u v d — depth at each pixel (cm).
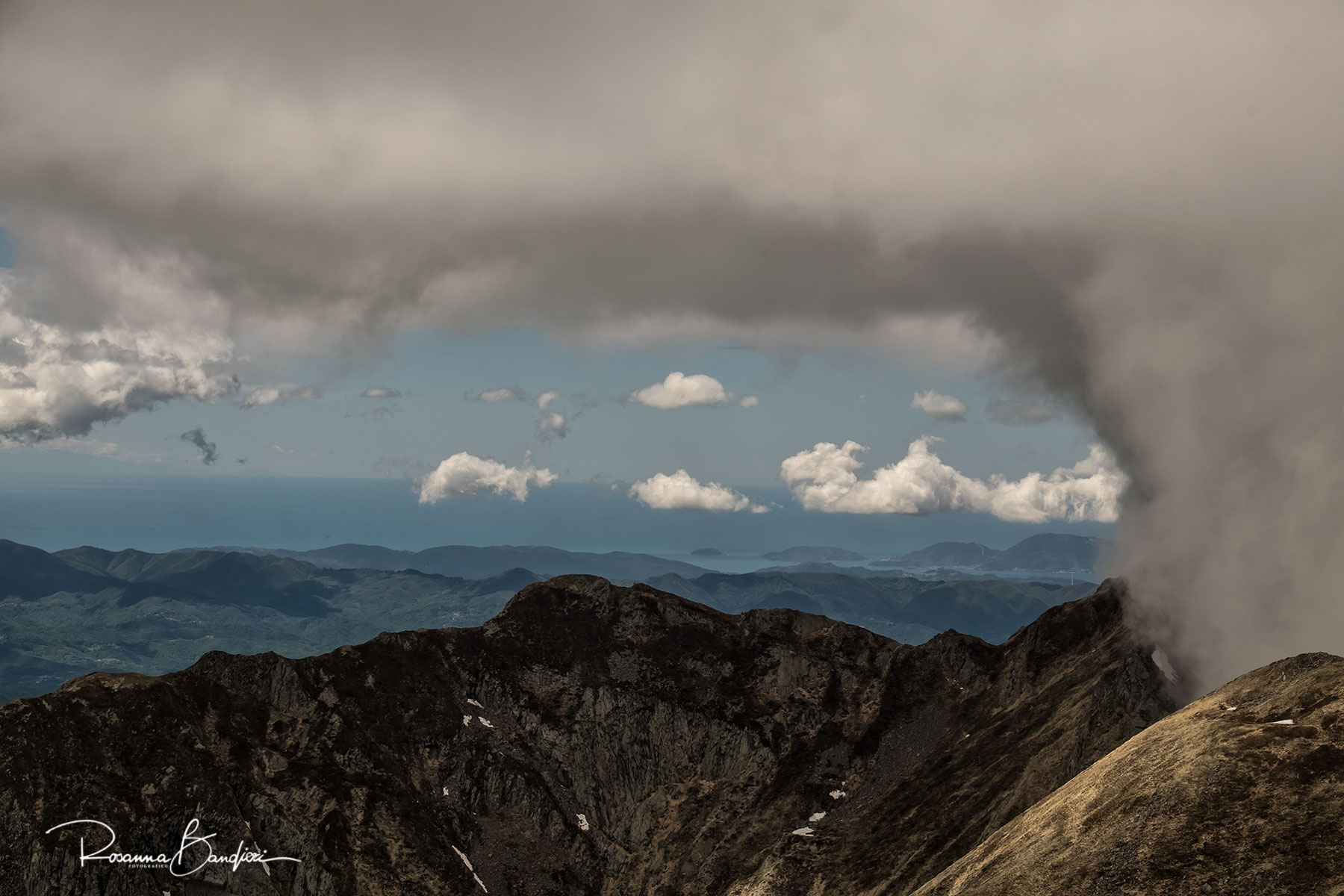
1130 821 13650
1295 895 11500
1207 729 14550
